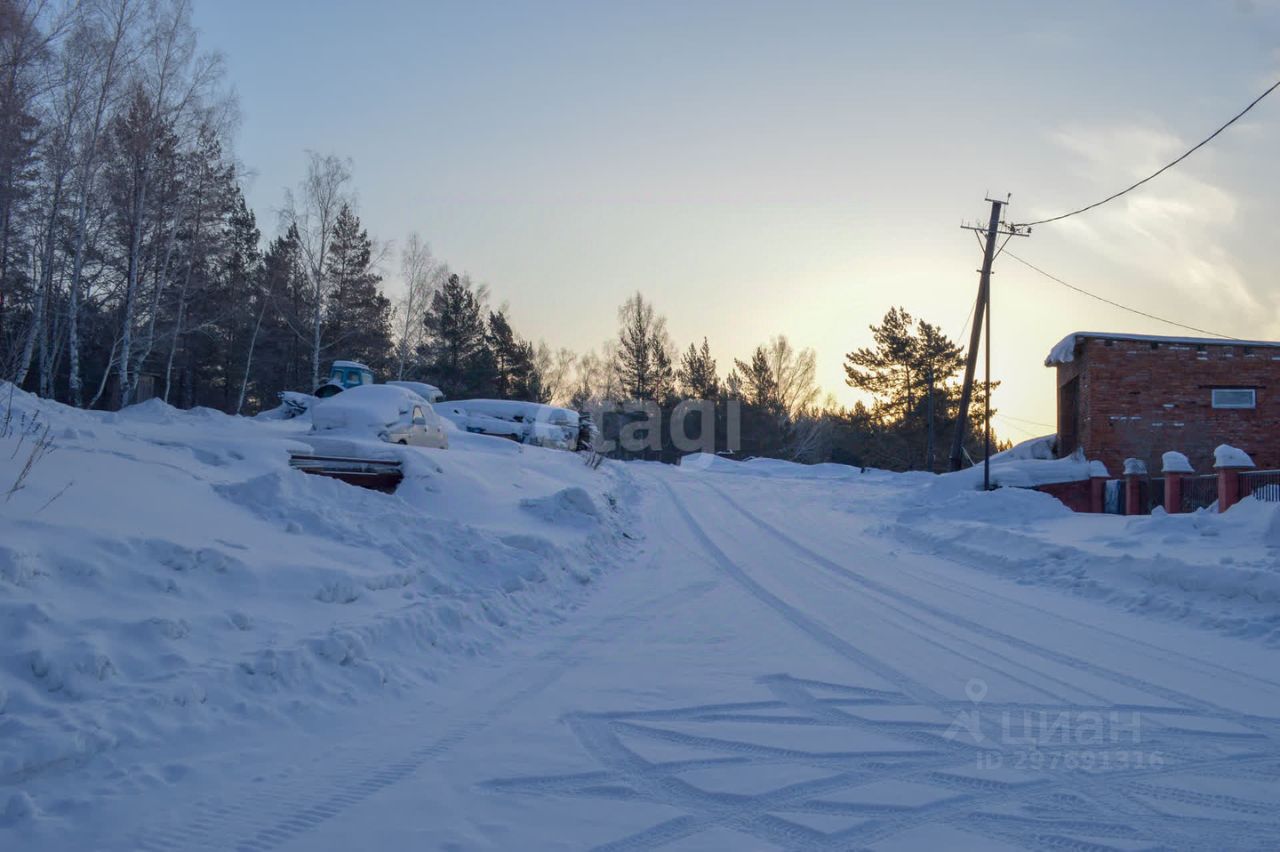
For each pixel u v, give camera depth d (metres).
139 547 7.99
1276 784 5.58
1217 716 7.13
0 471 8.66
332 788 5.28
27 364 23.69
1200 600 11.57
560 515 16.69
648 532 20.62
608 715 7.02
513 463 20.89
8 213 25.31
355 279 50.12
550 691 7.76
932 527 20.11
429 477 15.78
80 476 9.43
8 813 4.60
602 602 12.40
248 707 6.38
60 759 5.13
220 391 52.75
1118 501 26.17
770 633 10.38
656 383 72.50
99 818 4.67
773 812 5.05
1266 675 8.49
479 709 7.16
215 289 41.12
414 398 21.27
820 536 20.48
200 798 5.02
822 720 6.95
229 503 10.77
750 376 73.88
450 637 9.15
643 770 5.75
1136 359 29.81
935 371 61.44
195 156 31.23
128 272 29.73
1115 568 13.53
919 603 12.41
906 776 5.68
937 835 4.74
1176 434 29.66
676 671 8.52
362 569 9.98
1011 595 13.13
